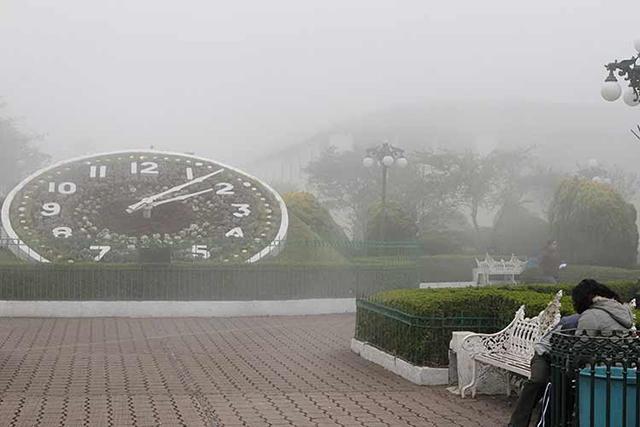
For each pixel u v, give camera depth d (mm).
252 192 28547
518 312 10734
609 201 32969
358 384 11695
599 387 6762
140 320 20406
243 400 10383
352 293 23281
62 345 15609
